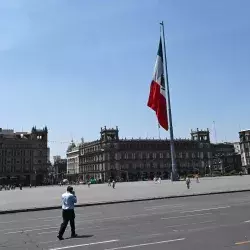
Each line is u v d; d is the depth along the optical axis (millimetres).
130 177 158375
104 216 18828
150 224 14703
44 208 25656
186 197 31516
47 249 10555
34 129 159250
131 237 11852
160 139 167750
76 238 12289
